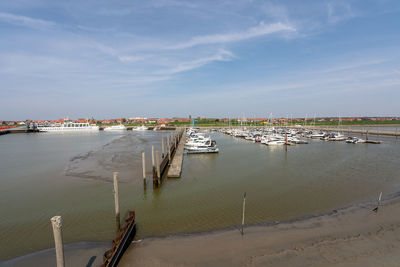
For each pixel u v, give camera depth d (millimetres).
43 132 134000
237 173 32250
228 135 102188
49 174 32156
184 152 52688
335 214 18344
